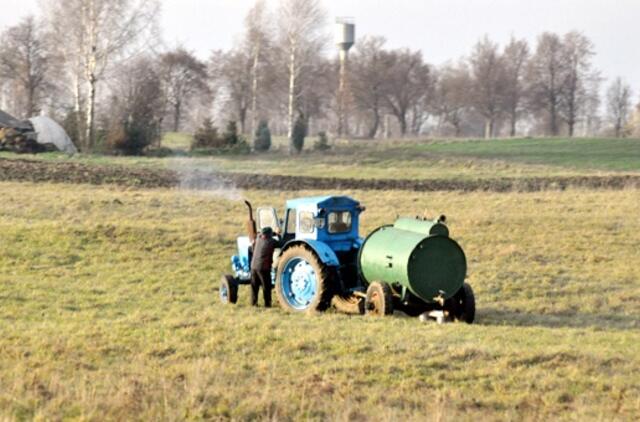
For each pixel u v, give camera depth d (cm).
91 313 6406
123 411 3875
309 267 6550
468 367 4741
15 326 5753
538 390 4388
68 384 4281
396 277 6162
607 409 4116
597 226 11844
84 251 9494
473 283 8225
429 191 17488
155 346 5125
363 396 4244
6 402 3994
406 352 4997
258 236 6806
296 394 4209
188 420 3831
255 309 6656
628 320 6881
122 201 13925
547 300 7612
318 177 18950
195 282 8200
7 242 9662
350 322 5934
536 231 11425
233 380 4438
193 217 12550
